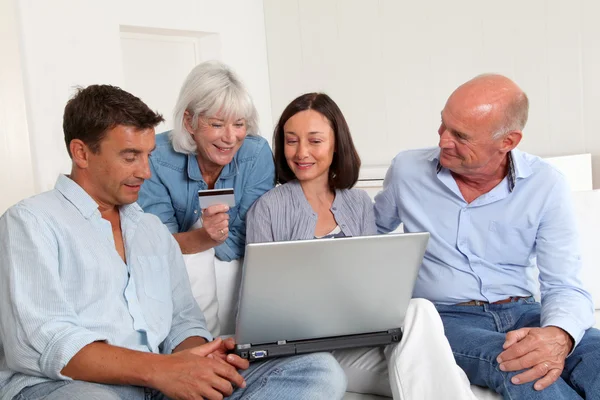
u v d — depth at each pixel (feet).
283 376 5.18
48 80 12.17
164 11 14.14
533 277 7.15
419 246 5.25
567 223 6.40
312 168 6.41
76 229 5.00
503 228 6.55
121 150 4.97
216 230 6.26
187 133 6.79
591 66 11.68
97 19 12.95
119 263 5.21
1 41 11.40
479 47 13.03
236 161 7.02
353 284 5.24
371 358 5.98
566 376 5.89
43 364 4.60
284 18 15.99
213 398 4.75
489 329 6.43
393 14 14.23
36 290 4.70
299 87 16.02
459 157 6.19
